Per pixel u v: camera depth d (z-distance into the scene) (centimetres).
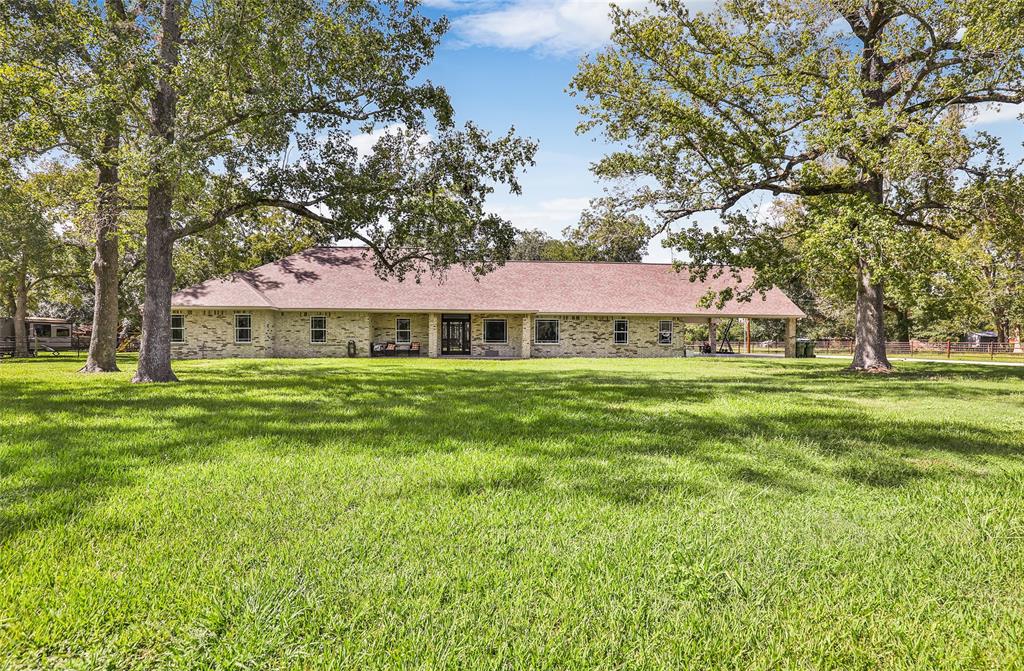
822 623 249
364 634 235
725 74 1764
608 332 3228
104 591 267
